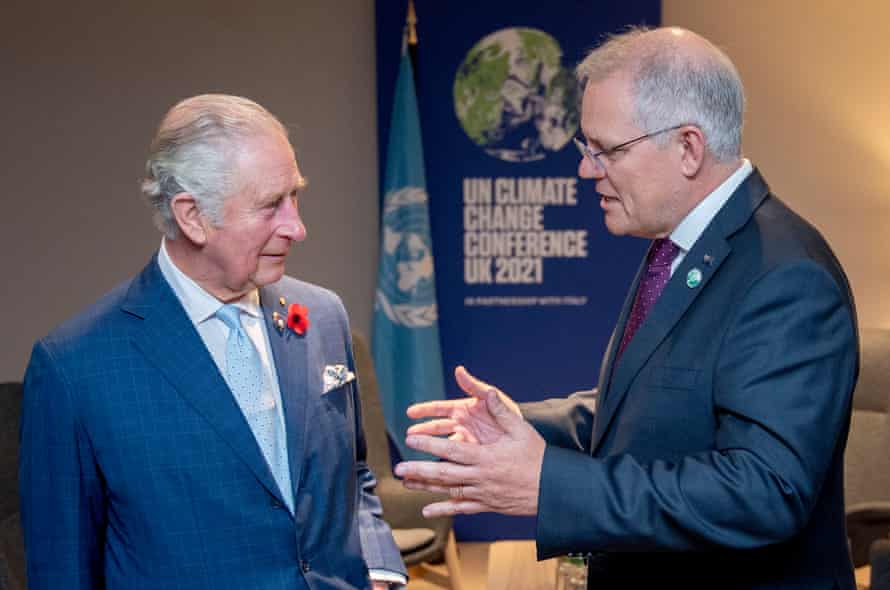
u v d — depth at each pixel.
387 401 4.42
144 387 1.61
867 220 4.51
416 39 4.38
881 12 4.42
